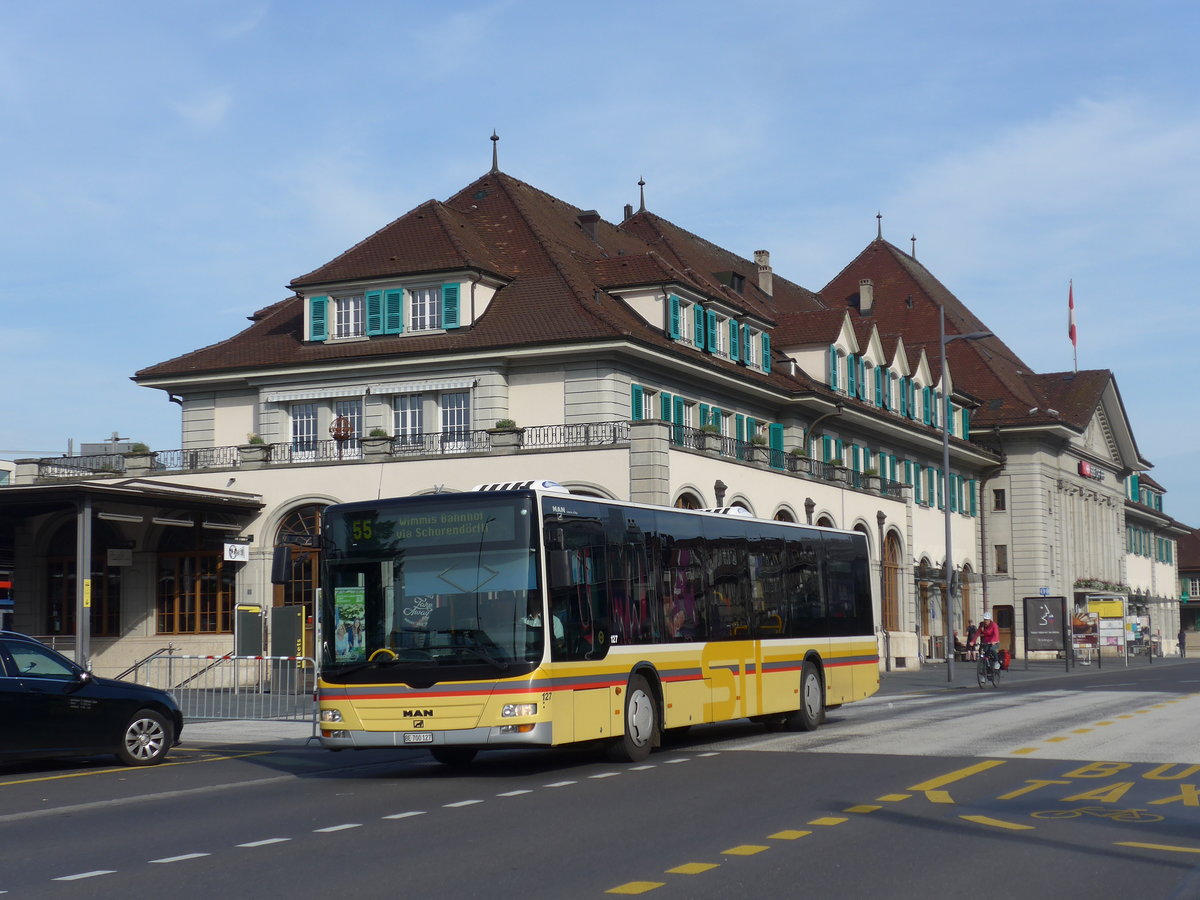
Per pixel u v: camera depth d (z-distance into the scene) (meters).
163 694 20.80
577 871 10.60
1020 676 50.59
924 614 67.12
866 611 27.73
